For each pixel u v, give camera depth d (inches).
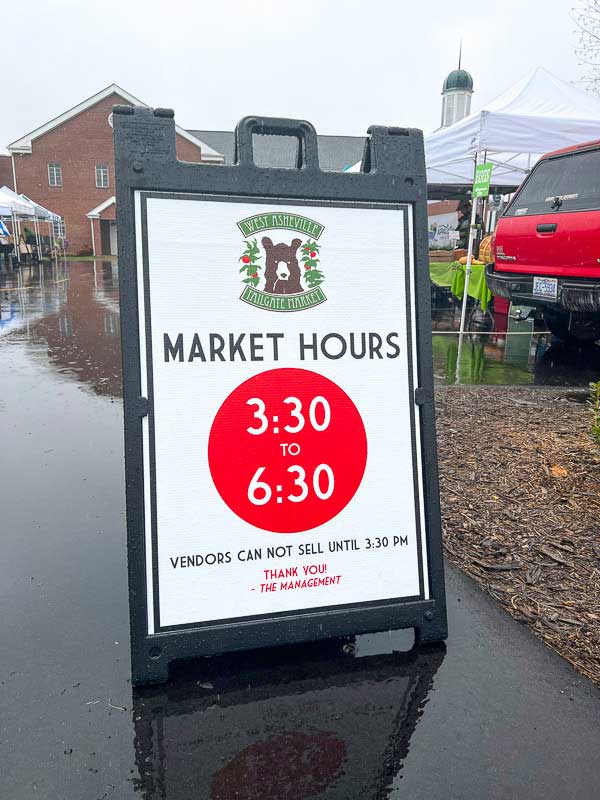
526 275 279.1
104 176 1688.0
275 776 63.2
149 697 73.7
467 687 76.5
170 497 75.6
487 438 164.6
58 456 156.3
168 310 75.6
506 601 95.2
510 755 66.4
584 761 65.9
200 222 76.2
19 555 107.2
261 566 78.2
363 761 65.2
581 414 188.4
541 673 79.1
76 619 88.7
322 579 80.1
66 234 1690.5
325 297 81.1
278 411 79.7
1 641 83.7
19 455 156.9
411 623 82.6
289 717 71.2
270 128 78.5
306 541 79.9
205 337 76.9
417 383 85.0
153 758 65.1
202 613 75.9
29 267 1111.6
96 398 213.5
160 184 74.6
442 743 67.9
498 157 512.1
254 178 77.5
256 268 78.3
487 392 218.8
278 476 79.4
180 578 75.5
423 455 84.8
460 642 85.2
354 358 82.4
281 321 79.7
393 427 84.0
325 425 81.3
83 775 63.0
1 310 477.4
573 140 334.0
